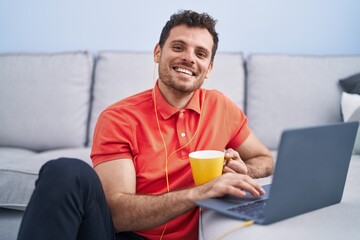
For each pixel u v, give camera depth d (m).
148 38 2.33
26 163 1.54
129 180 1.08
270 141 1.98
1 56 2.14
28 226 0.85
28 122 2.02
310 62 2.04
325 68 2.02
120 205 1.01
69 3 2.31
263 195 0.94
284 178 0.77
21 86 2.05
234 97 2.04
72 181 0.88
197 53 1.22
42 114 2.03
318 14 2.26
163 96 1.24
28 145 2.02
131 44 2.34
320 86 1.99
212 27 1.25
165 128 1.19
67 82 2.06
